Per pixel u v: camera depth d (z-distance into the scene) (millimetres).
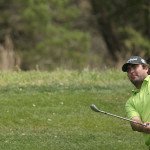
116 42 75562
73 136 26594
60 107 30484
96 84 35094
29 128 27812
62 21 70812
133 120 20281
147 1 73562
